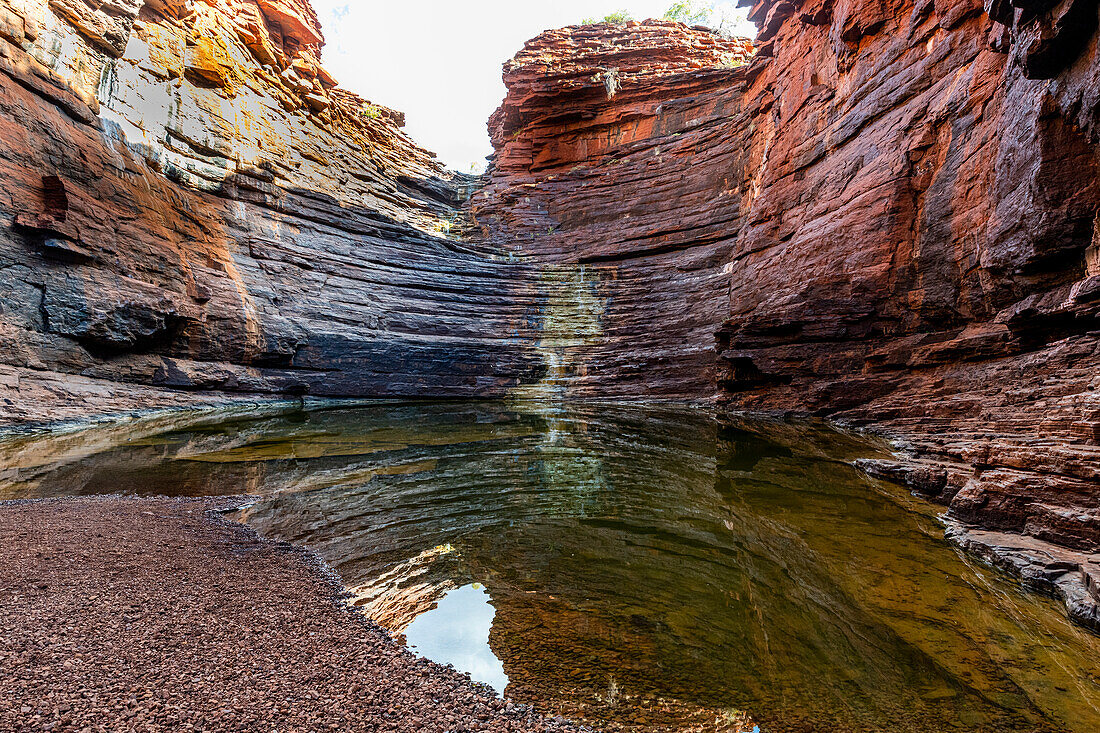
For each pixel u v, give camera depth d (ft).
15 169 64.95
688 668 15.72
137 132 84.74
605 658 16.17
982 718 13.61
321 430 64.80
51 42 72.84
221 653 14.38
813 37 86.33
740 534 28.17
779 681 15.14
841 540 27.17
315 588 19.84
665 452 51.57
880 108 68.90
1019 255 44.91
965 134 55.26
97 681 12.46
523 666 15.56
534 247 138.00
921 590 21.21
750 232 96.73
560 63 149.38
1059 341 41.29
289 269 103.40
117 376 73.10
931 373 57.00
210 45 97.81
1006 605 19.86
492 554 25.17
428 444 55.98
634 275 124.06
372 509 32.22
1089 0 33.96
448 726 12.34
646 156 134.21
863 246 66.28
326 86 131.64
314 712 12.21
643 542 27.07
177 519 27.68
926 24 63.72
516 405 98.32
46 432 56.49
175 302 80.94
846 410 64.13
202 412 77.56
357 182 129.08
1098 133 37.11
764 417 74.59
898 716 13.70
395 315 112.98
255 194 102.89
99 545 22.25
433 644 16.62
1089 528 22.12
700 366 103.76
